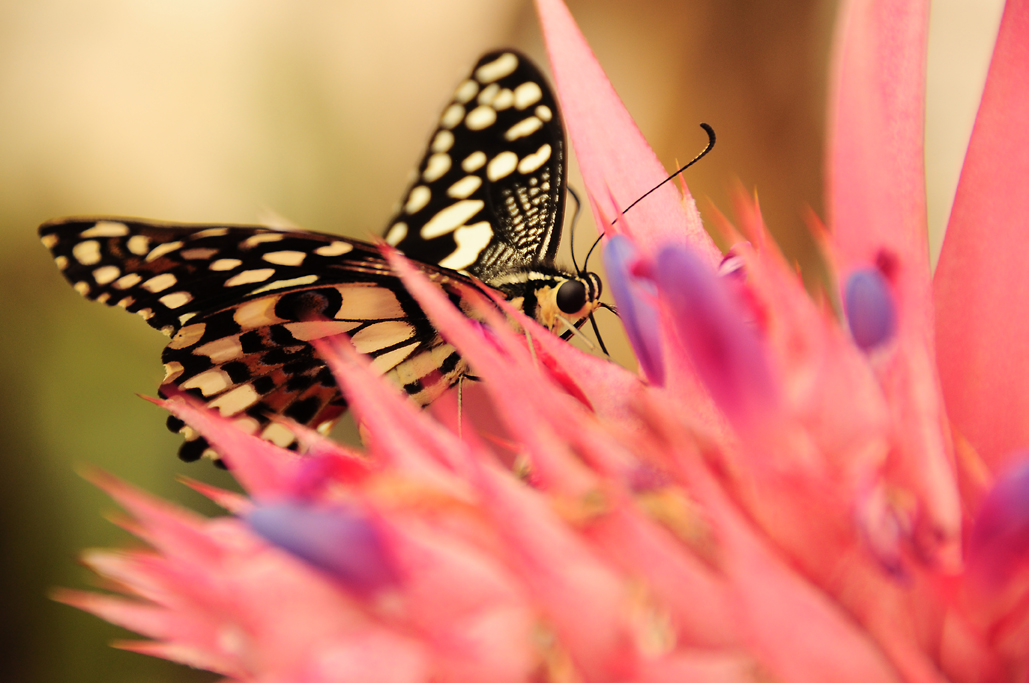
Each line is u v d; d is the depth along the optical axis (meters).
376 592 0.17
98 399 0.40
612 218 0.23
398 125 0.46
